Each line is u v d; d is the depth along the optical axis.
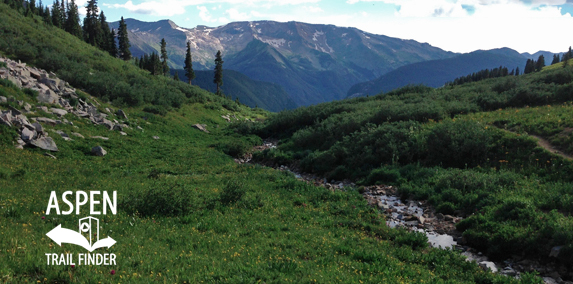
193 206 13.17
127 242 8.59
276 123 49.88
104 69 55.59
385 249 10.74
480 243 11.61
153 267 7.10
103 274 6.48
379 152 24.30
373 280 7.80
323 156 26.97
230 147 36.75
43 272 6.12
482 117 26.28
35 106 28.14
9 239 7.23
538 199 13.44
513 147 19.86
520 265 10.20
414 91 54.41
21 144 21.70
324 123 38.16
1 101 24.98
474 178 16.89
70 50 55.91
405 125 27.69
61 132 26.42
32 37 52.47
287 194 17.70
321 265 8.57
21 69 32.88
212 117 59.16
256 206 14.60
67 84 38.56
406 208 16.06
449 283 8.38
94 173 19.72
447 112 30.95
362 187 19.66
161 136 38.34
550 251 10.02
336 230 12.37
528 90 30.83
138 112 43.34
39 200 11.82
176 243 9.20
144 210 12.09
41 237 7.97
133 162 25.70
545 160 17.56
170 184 17.73
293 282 7.11
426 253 10.91
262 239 10.30
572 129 19.55
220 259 8.22
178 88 68.88
